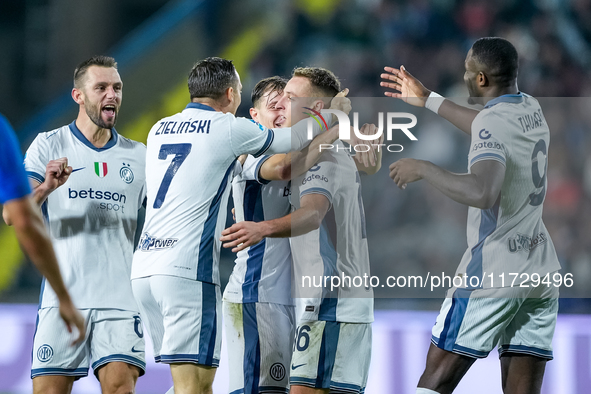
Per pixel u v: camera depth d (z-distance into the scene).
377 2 38.00
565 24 36.56
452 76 36.94
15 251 27.77
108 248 12.53
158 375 18.03
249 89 37.16
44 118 32.28
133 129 34.97
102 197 12.59
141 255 11.50
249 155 12.11
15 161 7.75
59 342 12.12
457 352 11.60
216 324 11.36
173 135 11.68
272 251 12.05
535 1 36.84
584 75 35.81
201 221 11.34
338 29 38.12
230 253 24.64
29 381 18.73
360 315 11.66
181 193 11.35
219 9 37.53
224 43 37.62
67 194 12.45
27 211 7.72
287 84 12.20
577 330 16.34
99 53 38.94
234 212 12.75
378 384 16.88
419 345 16.94
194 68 12.11
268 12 38.16
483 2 37.41
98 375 12.23
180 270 11.15
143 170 13.12
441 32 37.50
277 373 11.87
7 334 18.92
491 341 11.63
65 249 12.34
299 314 12.12
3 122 7.79
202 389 11.29
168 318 11.20
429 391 11.69
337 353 11.54
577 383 16.19
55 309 12.20
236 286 12.16
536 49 36.12
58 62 38.41
